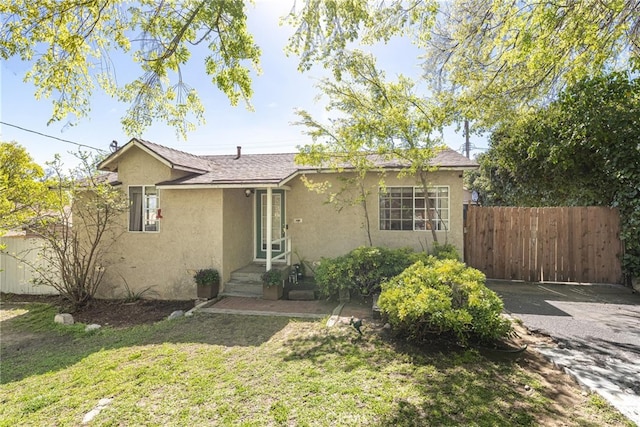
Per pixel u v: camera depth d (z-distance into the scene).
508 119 7.15
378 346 5.04
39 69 4.52
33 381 4.53
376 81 7.65
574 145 8.69
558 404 3.38
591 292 8.02
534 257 9.30
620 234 8.55
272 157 11.98
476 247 9.68
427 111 7.49
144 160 9.21
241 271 9.51
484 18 5.43
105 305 8.66
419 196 9.77
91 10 4.20
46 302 9.27
